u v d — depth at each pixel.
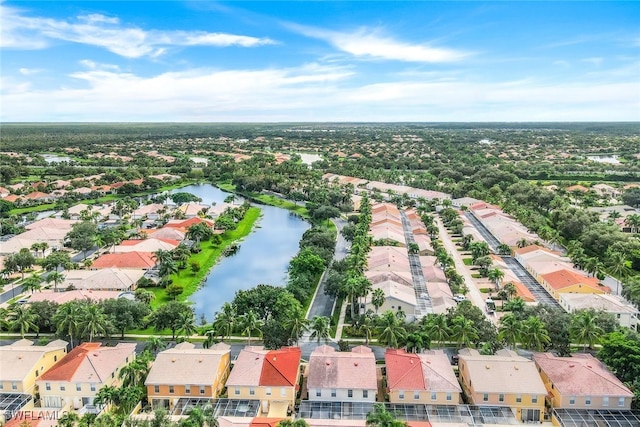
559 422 101.44
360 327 142.00
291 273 185.12
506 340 130.38
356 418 103.81
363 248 199.62
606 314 140.62
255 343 142.38
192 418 93.50
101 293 168.88
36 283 171.88
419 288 178.75
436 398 109.00
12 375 113.12
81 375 113.31
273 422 97.75
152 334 147.62
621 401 105.62
